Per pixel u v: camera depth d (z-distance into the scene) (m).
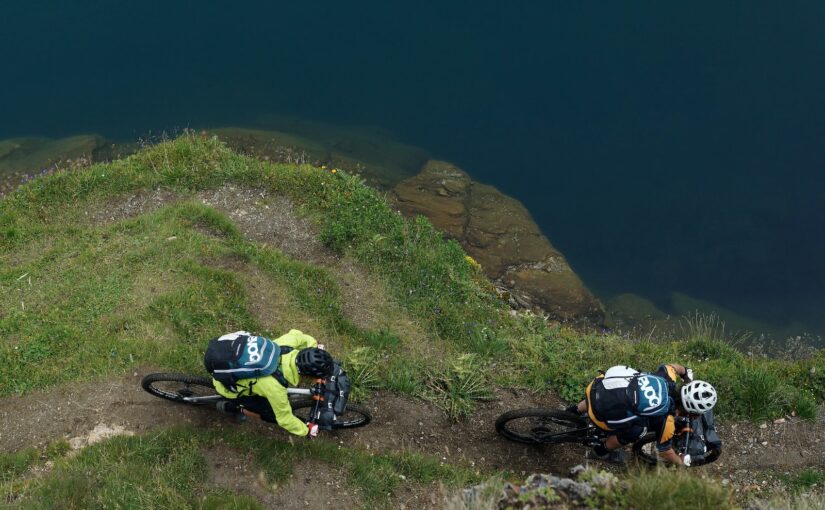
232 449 6.43
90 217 10.84
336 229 10.55
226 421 6.87
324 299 9.34
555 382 8.48
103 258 9.38
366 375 7.97
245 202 11.35
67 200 11.08
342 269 10.17
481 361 8.69
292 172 11.91
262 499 6.04
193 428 6.60
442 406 7.89
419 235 11.16
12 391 7.04
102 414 6.79
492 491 5.64
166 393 6.79
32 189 11.21
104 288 8.67
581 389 8.28
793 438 7.78
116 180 11.48
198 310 8.35
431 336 9.23
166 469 6.05
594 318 14.57
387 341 8.77
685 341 10.27
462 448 7.53
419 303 9.73
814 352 11.22
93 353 7.48
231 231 10.35
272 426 6.91
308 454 6.56
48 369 7.28
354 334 8.94
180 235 9.93
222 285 8.91
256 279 9.36
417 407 7.83
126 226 10.22
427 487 6.66
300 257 10.32
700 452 6.43
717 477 7.33
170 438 6.40
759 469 7.46
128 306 8.34
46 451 6.38
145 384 6.57
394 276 10.20
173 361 7.45
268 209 11.24
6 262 9.64
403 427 7.57
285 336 6.17
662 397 6.09
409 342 9.02
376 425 7.50
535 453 7.62
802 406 8.05
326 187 11.62
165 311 8.21
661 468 6.00
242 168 11.91
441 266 10.54
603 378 6.51
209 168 11.85
